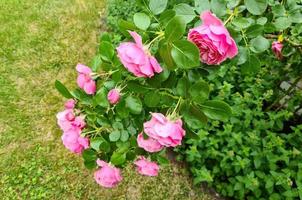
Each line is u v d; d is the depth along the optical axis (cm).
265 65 301
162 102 140
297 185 250
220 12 140
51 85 358
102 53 139
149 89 137
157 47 127
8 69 368
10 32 403
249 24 141
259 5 137
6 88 351
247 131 288
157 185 295
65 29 413
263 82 308
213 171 281
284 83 328
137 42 118
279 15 160
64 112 157
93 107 155
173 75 134
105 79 149
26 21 418
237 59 145
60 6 441
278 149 274
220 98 291
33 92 351
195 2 141
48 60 379
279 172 272
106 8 434
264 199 267
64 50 391
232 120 285
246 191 268
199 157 280
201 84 129
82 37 407
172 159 306
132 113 146
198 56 114
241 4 147
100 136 161
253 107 304
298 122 316
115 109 149
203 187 294
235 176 276
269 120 298
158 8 145
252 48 144
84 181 296
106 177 162
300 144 283
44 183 293
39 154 309
